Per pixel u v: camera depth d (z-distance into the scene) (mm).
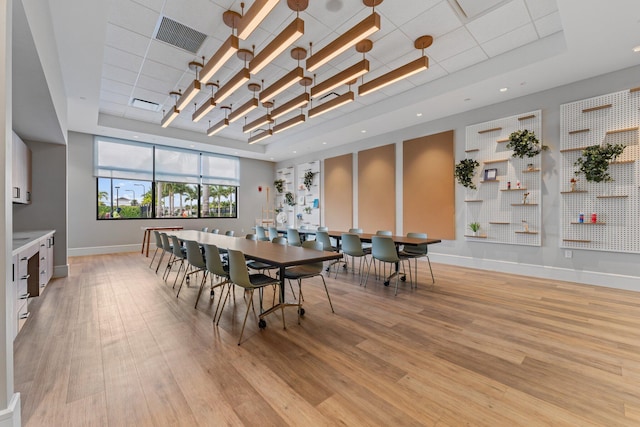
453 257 5672
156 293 3840
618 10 2738
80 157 6770
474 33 3547
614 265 3959
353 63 4273
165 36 3561
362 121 6062
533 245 4652
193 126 7223
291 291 3920
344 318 2955
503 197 4984
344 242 4547
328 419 1532
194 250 3498
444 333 2588
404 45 3793
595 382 1857
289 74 3838
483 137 5203
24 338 2469
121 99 5484
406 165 6438
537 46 3693
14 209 4430
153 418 1539
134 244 7543
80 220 6801
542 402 1664
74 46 3350
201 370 1998
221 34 3529
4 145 1365
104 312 3111
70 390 1768
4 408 1324
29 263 3232
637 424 1486
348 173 7836
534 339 2465
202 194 8820
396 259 3904
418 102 5016
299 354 2221
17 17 1853
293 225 9688
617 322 2812
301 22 2746
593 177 3908
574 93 4238
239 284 2629
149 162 7727
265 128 7406
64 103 4391
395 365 2062
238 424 1498
